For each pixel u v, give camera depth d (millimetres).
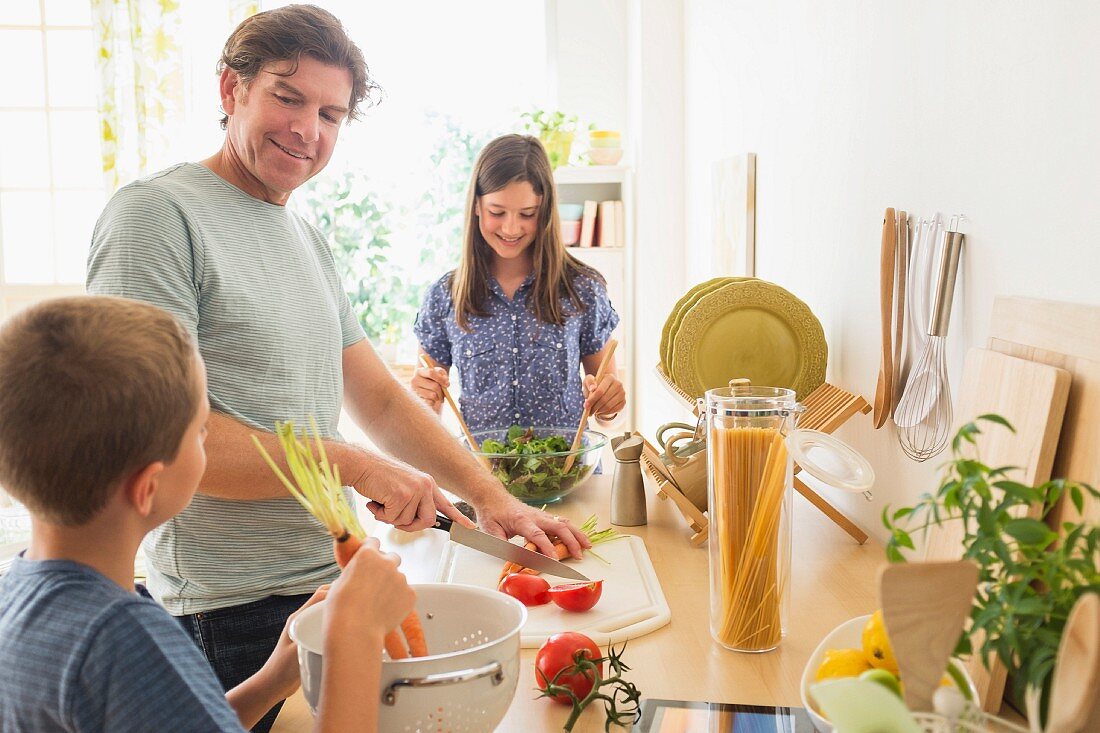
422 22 4375
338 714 764
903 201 1528
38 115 4211
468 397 2578
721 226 2914
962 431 759
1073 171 1037
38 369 766
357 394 1752
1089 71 1001
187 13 4125
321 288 1592
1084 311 969
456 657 812
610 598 1325
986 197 1249
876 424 1558
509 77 4398
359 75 1544
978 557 749
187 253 1364
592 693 986
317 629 906
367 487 1350
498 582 1383
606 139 3939
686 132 3658
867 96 1677
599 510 1892
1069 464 968
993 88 1220
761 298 1770
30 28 4164
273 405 1460
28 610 776
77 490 777
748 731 962
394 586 830
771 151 2371
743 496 1140
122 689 728
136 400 774
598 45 4223
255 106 1432
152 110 4125
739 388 1226
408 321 4590
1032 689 676
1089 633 580
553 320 2510
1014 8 1160
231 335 1412
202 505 1417
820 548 1587
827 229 1920
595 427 3900
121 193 1375
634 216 3924
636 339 3967
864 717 577
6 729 768
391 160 4465
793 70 2158
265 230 1514
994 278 1231
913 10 1466
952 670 761
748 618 1157
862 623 939
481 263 2516
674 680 1092
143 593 1541
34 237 4266
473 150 4453
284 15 1432
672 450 1641
